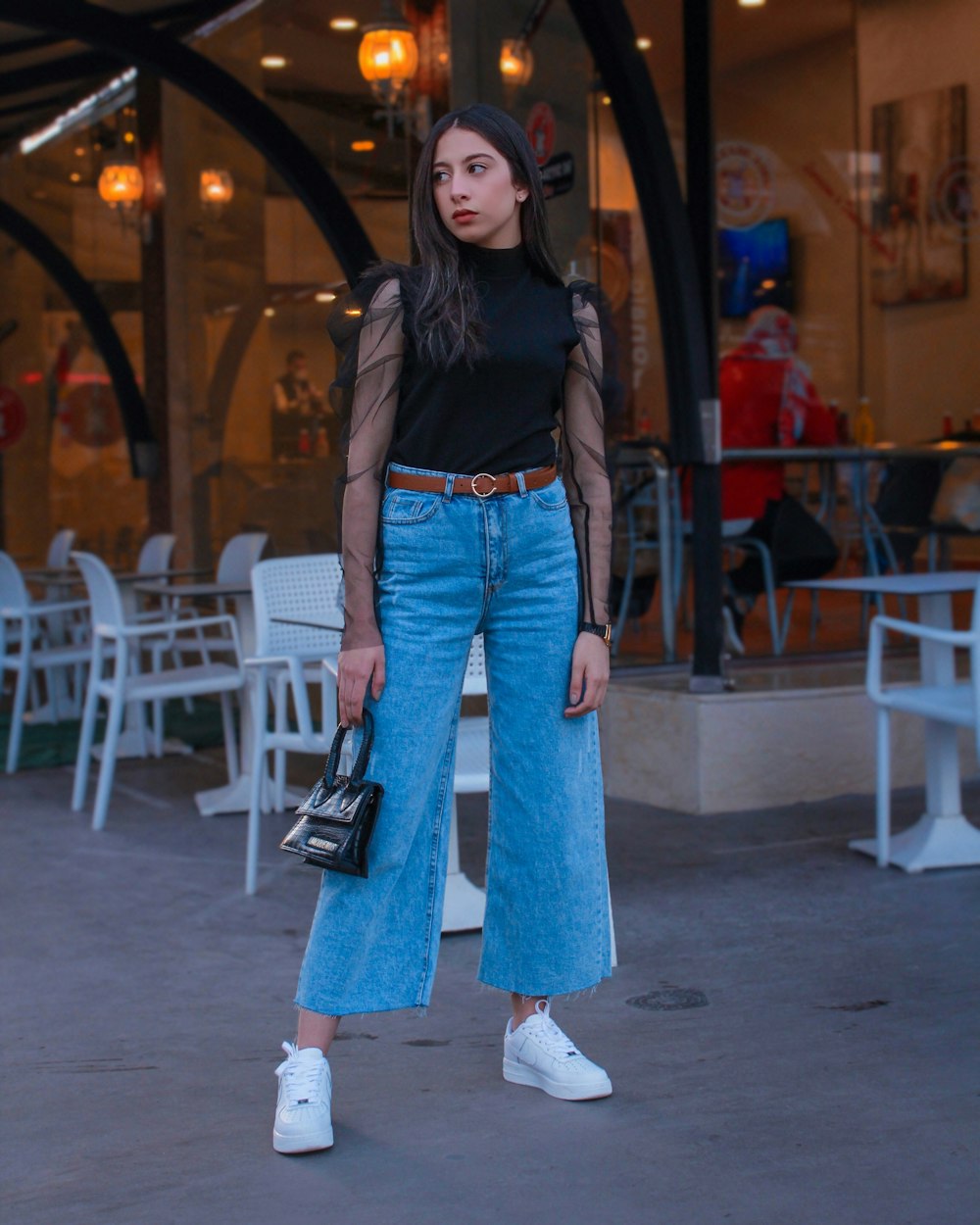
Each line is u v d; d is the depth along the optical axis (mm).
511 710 2574
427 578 2463
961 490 6656
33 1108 2703
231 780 5613
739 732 5191
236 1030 3141
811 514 6336
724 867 4422
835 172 6879
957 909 3926
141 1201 2287
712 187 5234
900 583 4336
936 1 7176
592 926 2656
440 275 2361
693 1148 2439
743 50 6609
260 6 7898
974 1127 2506
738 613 6191
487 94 6301
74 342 11086
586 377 2555
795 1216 2184
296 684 4223
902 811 5145
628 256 5859
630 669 5922
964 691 4352
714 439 5234
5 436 12281
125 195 9922
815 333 6812
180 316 9422
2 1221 2232
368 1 6891
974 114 7297
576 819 2613
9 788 6090
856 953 3562
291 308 8156
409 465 2457
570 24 5855
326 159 7355
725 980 3375
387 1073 2846
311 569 4723
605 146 5805
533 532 2480
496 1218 2197
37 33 8508
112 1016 3242
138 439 9891
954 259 7297
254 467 8680
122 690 5309
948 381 7332
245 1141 2523
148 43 6961
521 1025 2748
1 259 12172
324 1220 2205
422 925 2539
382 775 2457
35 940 3865
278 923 4000
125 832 5199
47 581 7945
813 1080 2738
